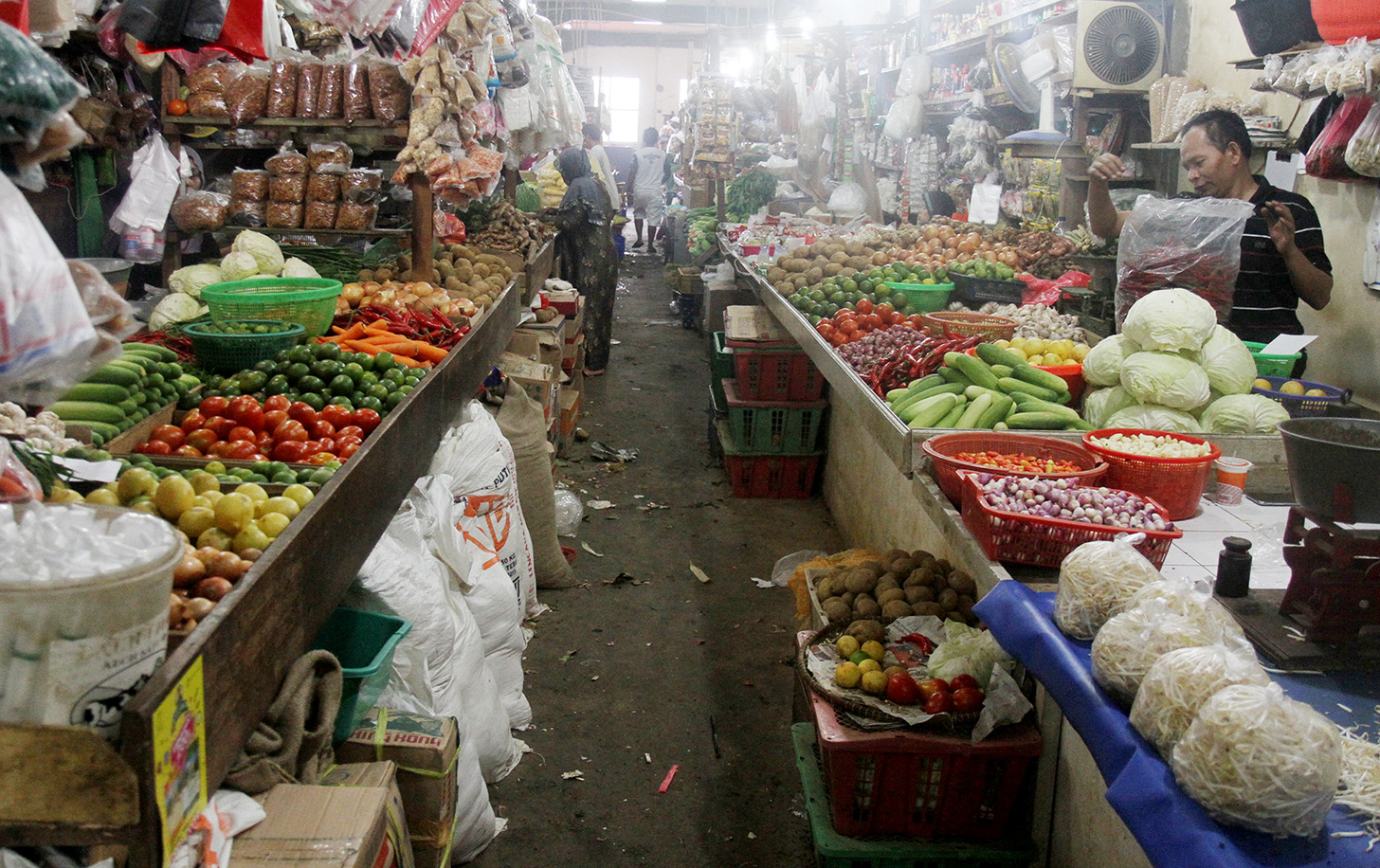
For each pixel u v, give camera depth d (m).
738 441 5.62
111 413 2.36
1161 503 2.43
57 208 3.67
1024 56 5.73
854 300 4.92
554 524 4.36
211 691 1.37
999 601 1.96
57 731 1.13
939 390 3.08
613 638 3.96
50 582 1.11
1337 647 1.73
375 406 2.70
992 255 5.44
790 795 3.01
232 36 3.36
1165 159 5.26
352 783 1.87
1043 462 2.48
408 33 4.42
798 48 9.99
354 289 4.01
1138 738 1.50
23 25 1.94
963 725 2.28
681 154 15.20
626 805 2.93
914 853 2.32
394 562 2.44
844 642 2.60
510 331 4.99
